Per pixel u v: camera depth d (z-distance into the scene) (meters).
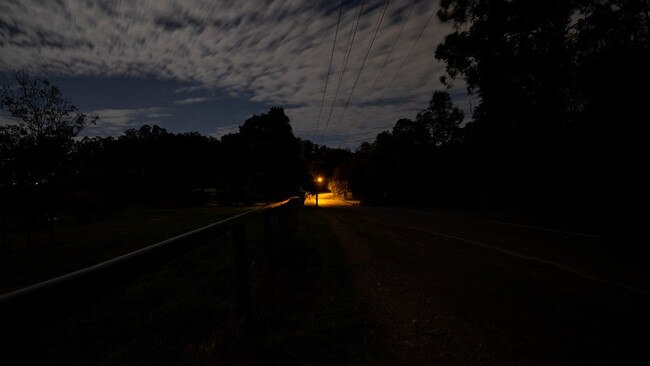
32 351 0.81
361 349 3.14
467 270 5.73
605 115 14.05
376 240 9.47
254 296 3.77
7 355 0.73
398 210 26.17
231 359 2.46
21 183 15.41
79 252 11.70
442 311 4.00
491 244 8.27
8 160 15.32
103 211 31.36
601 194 14.00
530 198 18.80
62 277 0.93
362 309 4.12
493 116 20.66
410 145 38.62
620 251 6.90
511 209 18.92
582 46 16.03
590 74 14.09
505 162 22.98
